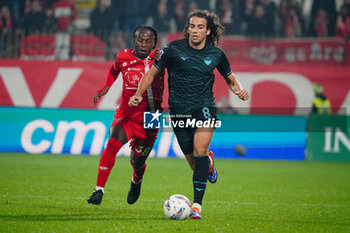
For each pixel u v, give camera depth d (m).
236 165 48.06
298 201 27.50
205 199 26.95
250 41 56.66
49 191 27.36
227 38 56.50
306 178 39.59
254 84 54.81
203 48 19.95
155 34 21.84
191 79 19.80
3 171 36.84
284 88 54.69
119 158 51.19
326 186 35.19
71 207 21.91
